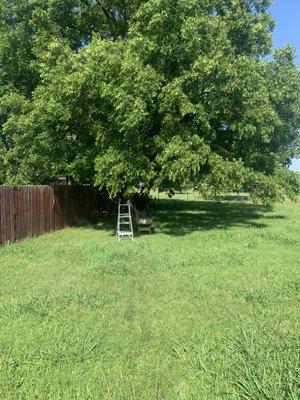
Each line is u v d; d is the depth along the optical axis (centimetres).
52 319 619
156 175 1641
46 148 1777
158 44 1596
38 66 1838
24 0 1950
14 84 2089
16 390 429
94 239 1423
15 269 948
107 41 1588
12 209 1295
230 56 1661
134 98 1450
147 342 540
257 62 1917
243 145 1905
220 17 1805
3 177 2038
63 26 2038
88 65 1497
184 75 1547
